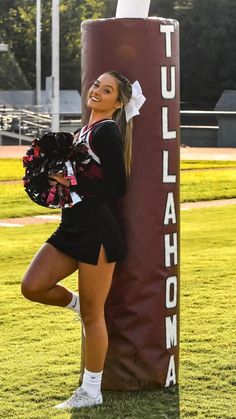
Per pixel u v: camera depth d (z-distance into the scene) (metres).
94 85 5.80
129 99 5.82
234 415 5.72
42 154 5.60
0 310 9.02
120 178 5.64
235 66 64.94
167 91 5.99
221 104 55.62
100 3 67.88
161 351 6.12
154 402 5.93
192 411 5.78
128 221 5.97
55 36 40.69
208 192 22.45
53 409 5.83
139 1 5.95
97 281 5.69
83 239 5.63
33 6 66.44
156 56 5.92
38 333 8.05
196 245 13.49
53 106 40.91
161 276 6.07
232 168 29.36
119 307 6.05
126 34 5.88
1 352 7.36
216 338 7.73
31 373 6.70
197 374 6.61
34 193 5.60
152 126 5.95
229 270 11.19
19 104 53.66
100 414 5.70
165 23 5.95
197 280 10.51
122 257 5.79
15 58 65.06
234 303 9.23
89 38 6.00
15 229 15.62
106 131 5.60
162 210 6.04
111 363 6.10
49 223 16.50
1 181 24.16
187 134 46.09
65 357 7.18
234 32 64.50
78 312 5.93
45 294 5.74
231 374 6.64
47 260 5.70
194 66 65.44
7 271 11.31
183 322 8.36
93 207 5.64
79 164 5.57
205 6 64.50
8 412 5.79
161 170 6.01
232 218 17.27
